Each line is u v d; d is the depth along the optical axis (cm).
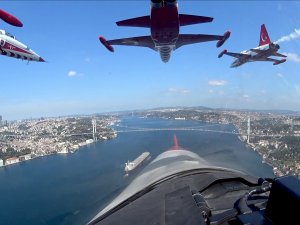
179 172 750
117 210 648
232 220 441
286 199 357
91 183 6562
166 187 688
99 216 662
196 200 529
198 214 463
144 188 709
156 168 928
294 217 341
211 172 739
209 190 652
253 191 525
